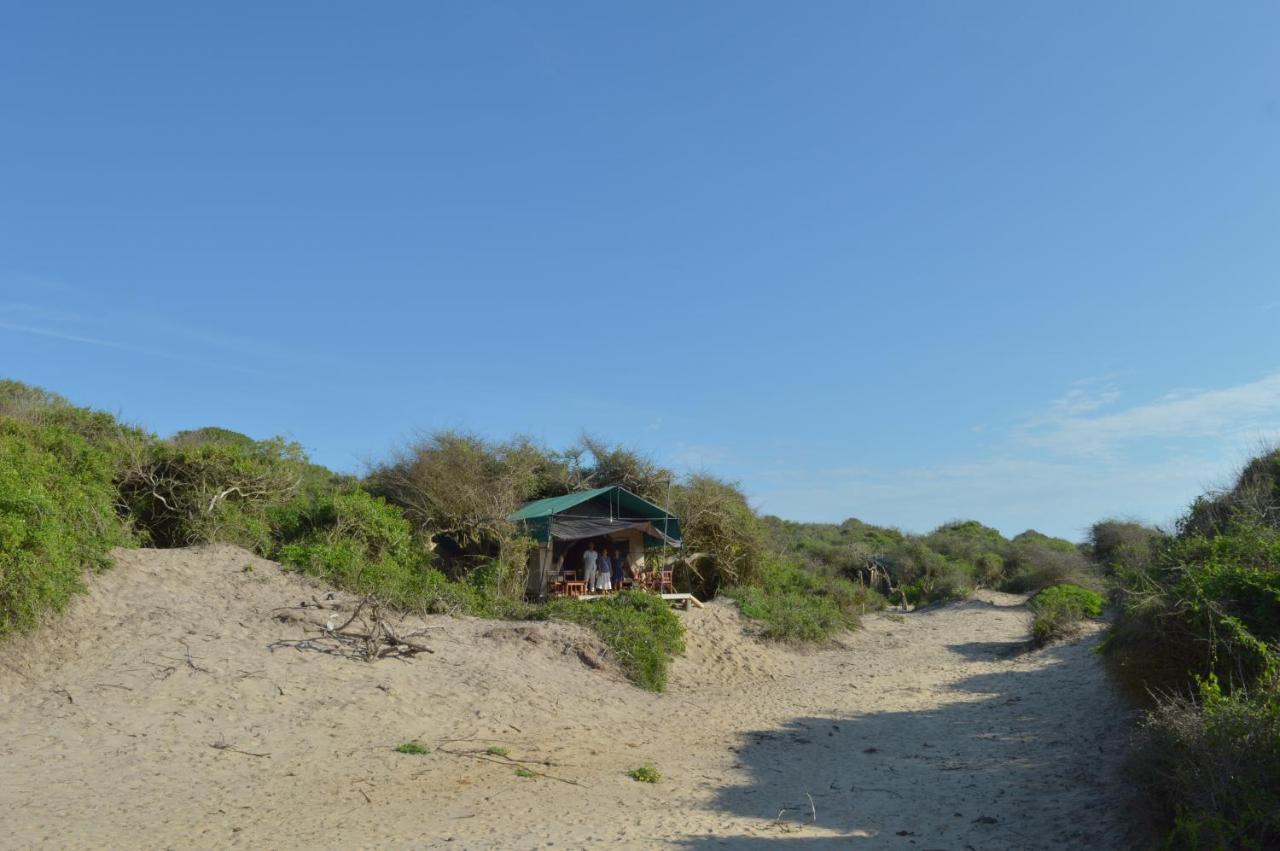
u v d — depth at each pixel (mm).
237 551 17688
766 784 11227
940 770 11789
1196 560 10484
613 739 13711
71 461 16594
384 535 20312
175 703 11977
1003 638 27250
